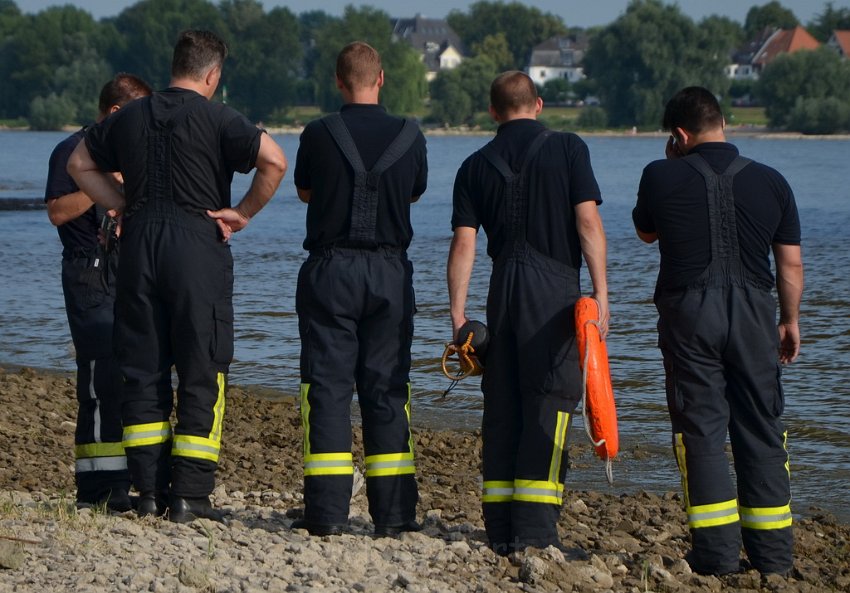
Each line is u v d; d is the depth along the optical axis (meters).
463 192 10.22
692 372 9.98
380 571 9.28
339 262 10.19
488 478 10.30
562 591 9.24
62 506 10.61
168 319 10.38
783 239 10.10
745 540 10.31
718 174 10.00
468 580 9.32
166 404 10.48
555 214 9.96
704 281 9.93
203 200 10.20
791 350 10.34
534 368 9.94
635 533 12.04
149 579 8.60
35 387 19.84
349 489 10.34
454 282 10.18
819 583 10.34
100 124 10.39
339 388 10.27
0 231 56.81
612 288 36.88
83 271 10.85
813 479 16.14
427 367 23.81
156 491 10.49
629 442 18.02
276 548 9.67
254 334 28.02
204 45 10.34
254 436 16.88
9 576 8.66
